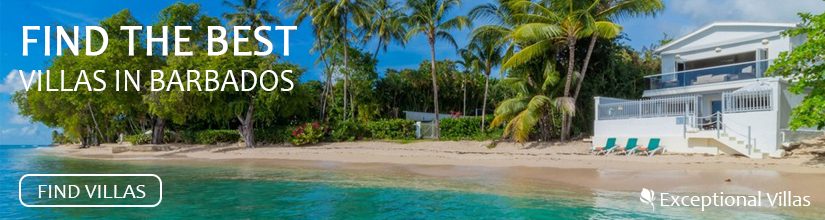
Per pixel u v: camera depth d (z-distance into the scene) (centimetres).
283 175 1920
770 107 2052
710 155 2108
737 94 2173
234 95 3544
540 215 1064
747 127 2114
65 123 5231
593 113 2977
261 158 2914
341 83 4300
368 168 2120
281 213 1153
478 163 2216
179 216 1138
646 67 3653
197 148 3841
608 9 2628
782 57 1780
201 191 1511
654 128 2341
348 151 3069
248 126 3656
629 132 2447
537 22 2706
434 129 3616
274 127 3906
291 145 3656
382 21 3991
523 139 2641
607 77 3084
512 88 2831
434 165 2173
